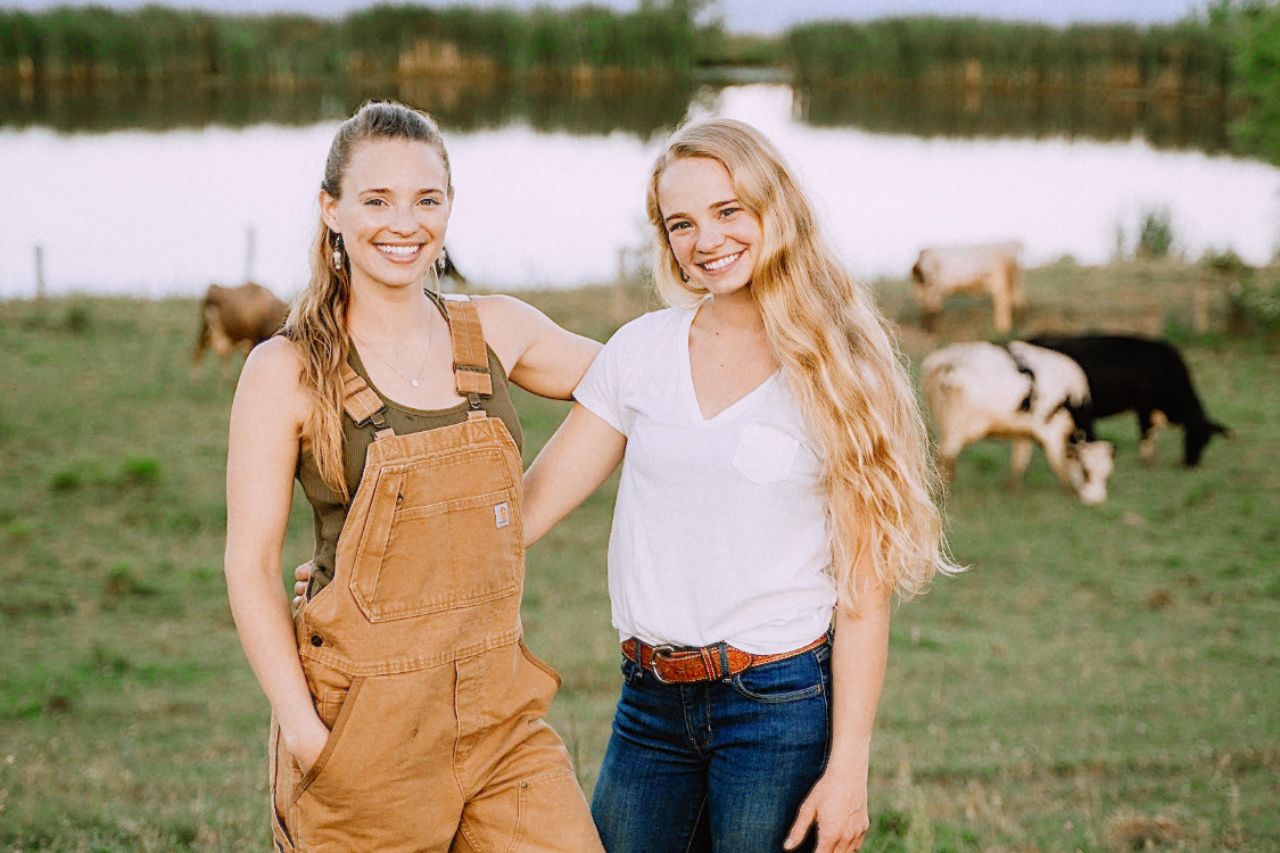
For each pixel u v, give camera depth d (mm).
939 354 11812
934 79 57469
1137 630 8555
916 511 2570
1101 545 10422
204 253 23141
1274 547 10375
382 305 2428
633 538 2578
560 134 41625
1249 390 15031
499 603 2457
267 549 2389
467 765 2473
